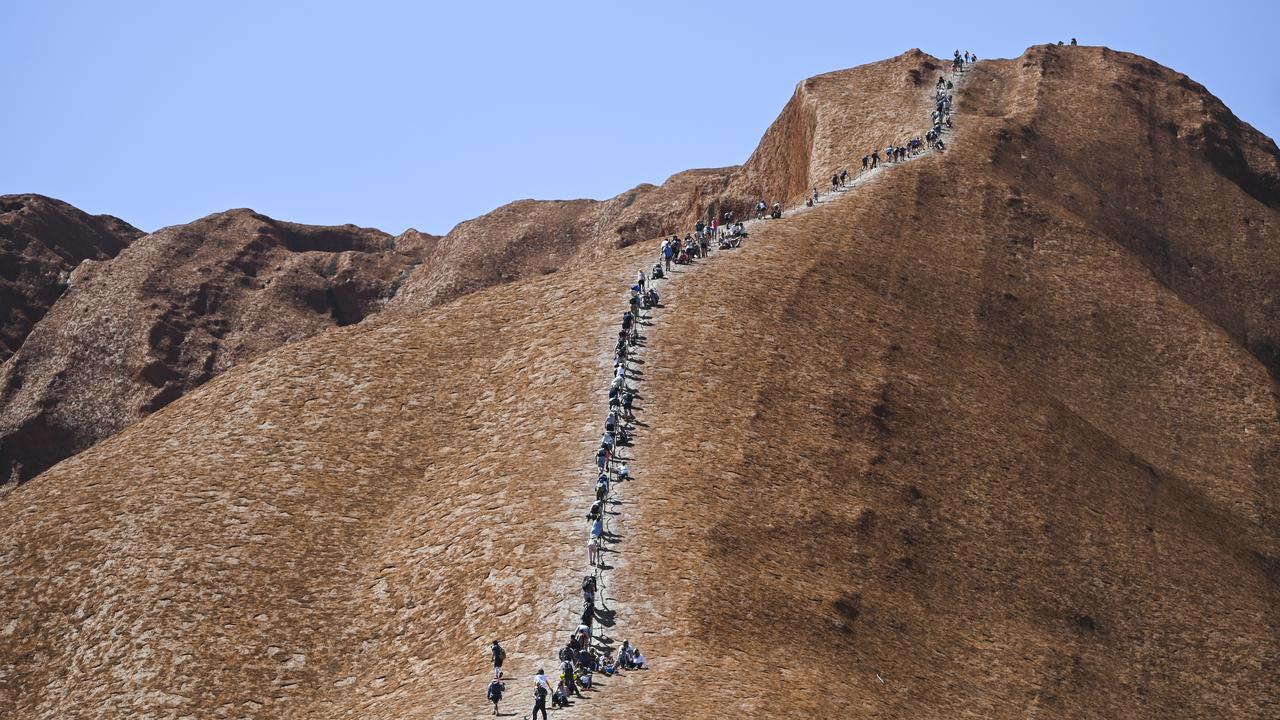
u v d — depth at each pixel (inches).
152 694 2044.8
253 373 3107.8
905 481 2603.3
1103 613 2503.7
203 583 2290.8
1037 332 3599.9
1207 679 2444.6
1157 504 2925.7
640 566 2094.0
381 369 3068.4
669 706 1673.2
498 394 2898.6
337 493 2598.4
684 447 2500.0
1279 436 3422.7
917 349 3159.5
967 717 2044.8
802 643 2023.9
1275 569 2999.5
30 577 2364.7
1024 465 2824.8
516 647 1924.2
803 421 2687.0
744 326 3029.0
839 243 3654.0
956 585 2396.7
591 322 3097.9
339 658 2146.9
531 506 2335.1
